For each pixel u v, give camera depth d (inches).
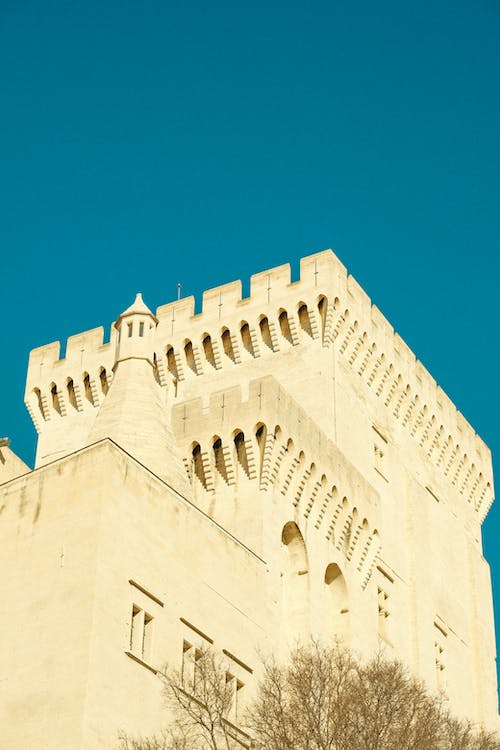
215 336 4411.9
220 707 2965.1
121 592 2938.0
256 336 4357.8
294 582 3671.3
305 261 4372.5
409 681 3602.4
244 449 3659.0
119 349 3720.5
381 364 4507.9
